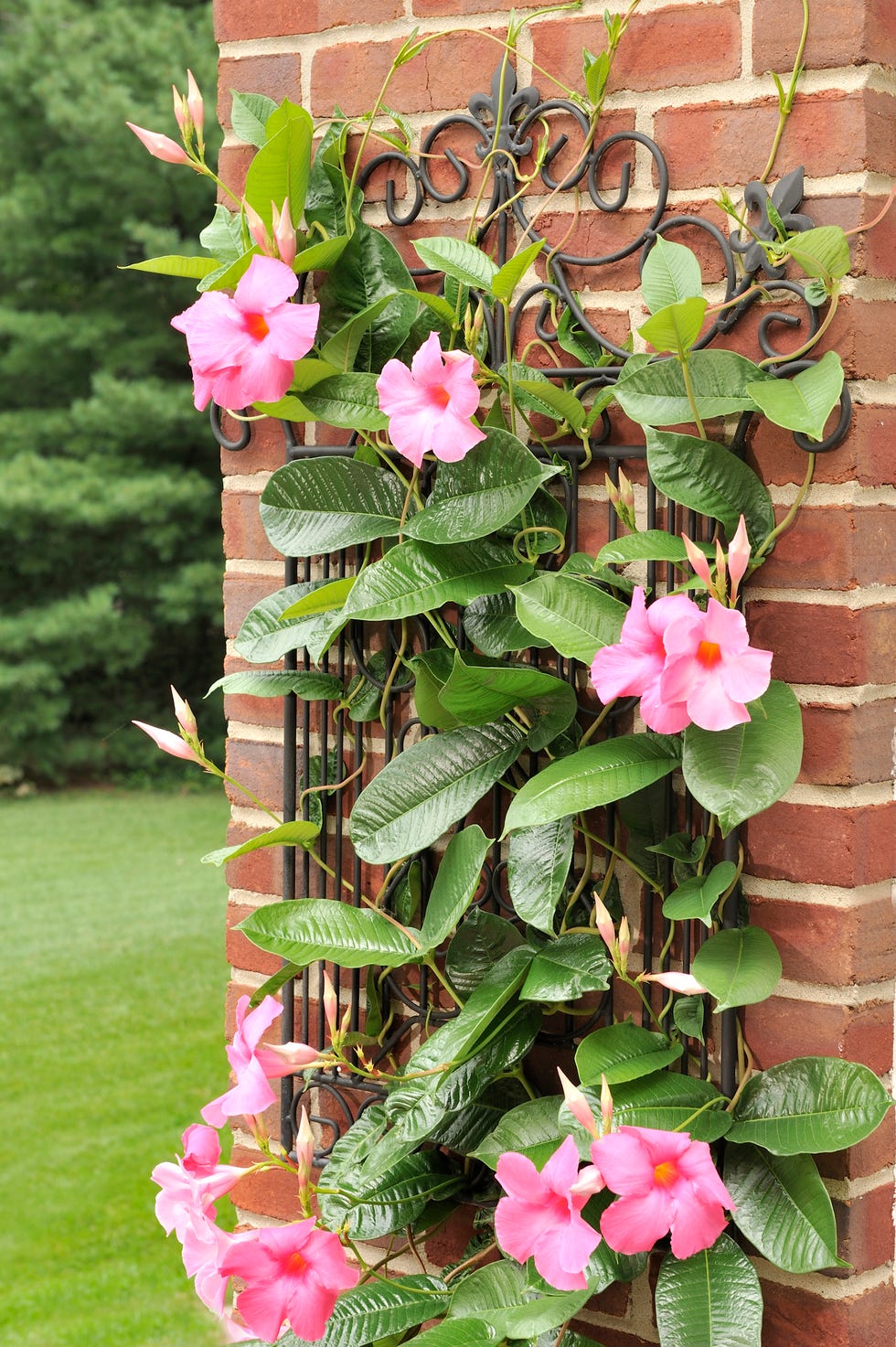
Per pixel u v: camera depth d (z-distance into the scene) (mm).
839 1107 1233
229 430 1663
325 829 1623
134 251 11336
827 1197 1220
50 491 10516
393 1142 1363
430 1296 1406
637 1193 1146
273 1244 1254
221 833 9156
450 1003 1553
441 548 1402
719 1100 1285
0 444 10992
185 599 10930
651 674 1192
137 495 10562
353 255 1521
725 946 1276
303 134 1445
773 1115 1270
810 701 1284
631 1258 1287
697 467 1283
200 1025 5051
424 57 1498
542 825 1364
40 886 7492
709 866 1337
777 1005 1311
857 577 1263
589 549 1437
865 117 1239
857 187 1245
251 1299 1246
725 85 1312
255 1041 1322
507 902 1489
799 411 1181
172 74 10781
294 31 1575
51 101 10578
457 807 1399
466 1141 1471
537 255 1399
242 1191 1667
